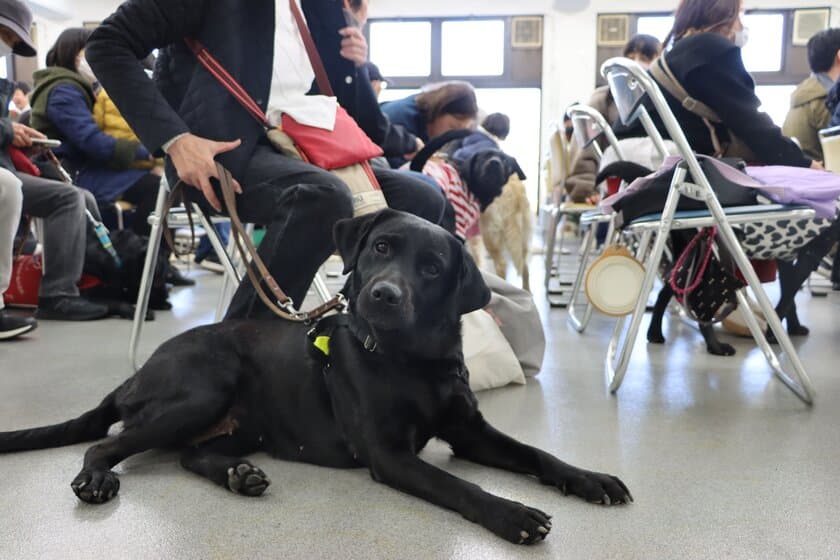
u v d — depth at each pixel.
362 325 1.50
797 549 1.21
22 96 6.13
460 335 1.58
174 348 1.61
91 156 4.20
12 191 2.88
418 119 4.17
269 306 1.77
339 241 1.66
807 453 1.69
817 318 3.71
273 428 1.65
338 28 2.44
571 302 3.78
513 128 10.60
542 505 1.38
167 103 1.93
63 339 3.05
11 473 1.52
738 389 2.30
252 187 1.98
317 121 2.08
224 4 1.95
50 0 10.20
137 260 3.79
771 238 2.45
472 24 10.38
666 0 10.09
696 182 2.13
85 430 1.68
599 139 4.25
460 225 4.02
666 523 1.30
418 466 1.38
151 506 1.36
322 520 1.30
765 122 2.59
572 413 2.02
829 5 9.57
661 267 3.08
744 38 2.84
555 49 10.34
